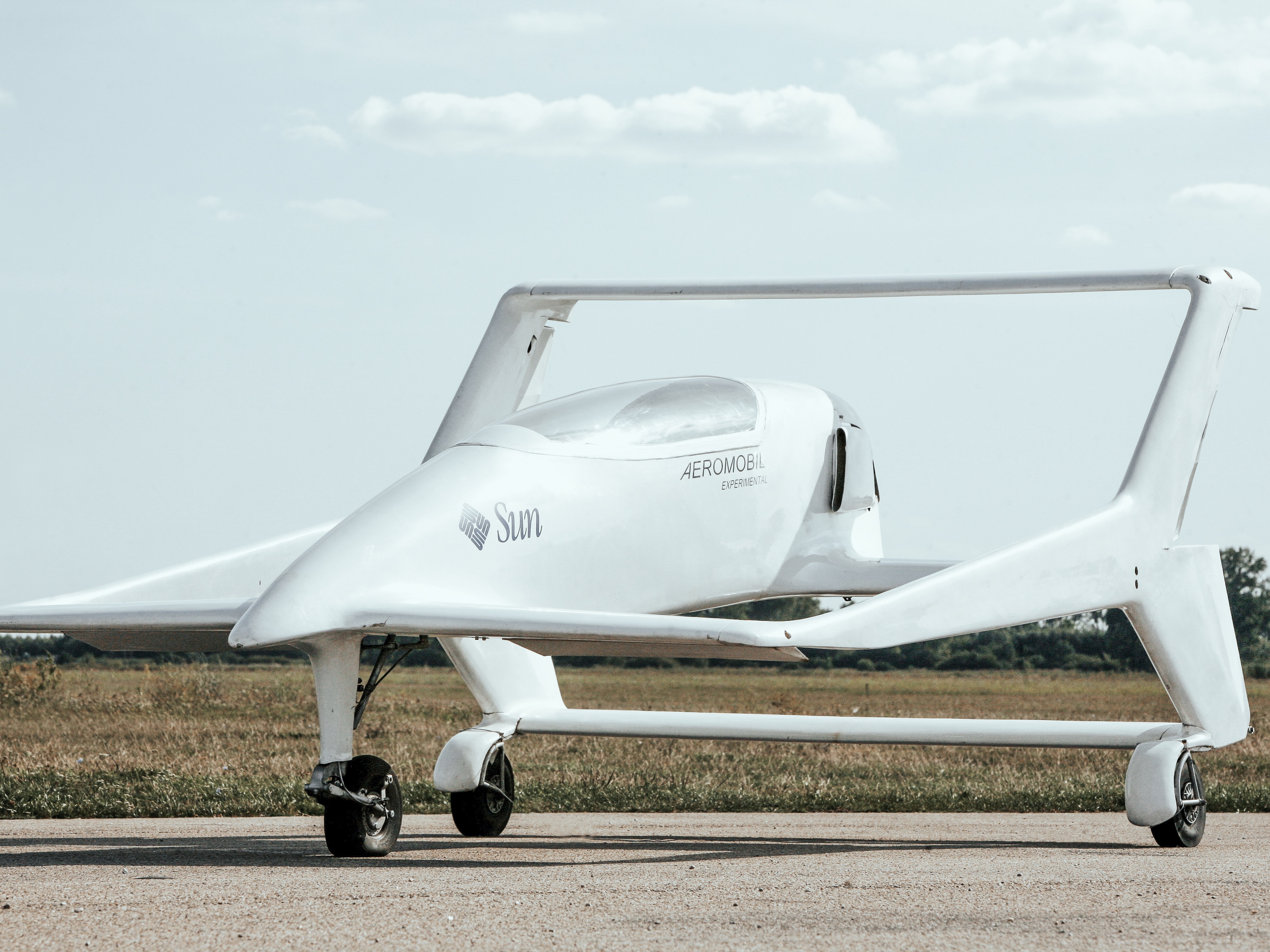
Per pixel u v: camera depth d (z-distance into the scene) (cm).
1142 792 2417
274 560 2753
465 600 2186
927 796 3741
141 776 4066
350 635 2114
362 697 2214
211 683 12719
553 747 6438
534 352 2942
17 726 7606
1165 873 1953
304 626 1995
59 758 5072
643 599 2516
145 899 1664
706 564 2639
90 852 2302
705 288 2781
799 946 1338
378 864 2091
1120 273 2636
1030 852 2336
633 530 2492
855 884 1809
